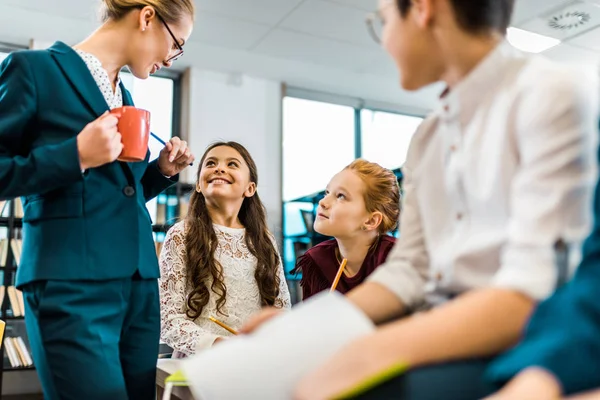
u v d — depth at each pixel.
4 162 1.09
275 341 0.55
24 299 1.23
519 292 0.51
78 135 1.10
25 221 1.24
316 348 0.54
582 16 4.02
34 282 1.17
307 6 3.96
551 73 0.60
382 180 1.58
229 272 1.73
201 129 4.98
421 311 0.81
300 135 5.65
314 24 4.23
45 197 1.20
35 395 3.96
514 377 0.41
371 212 1.55
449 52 0.68
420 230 0.84
